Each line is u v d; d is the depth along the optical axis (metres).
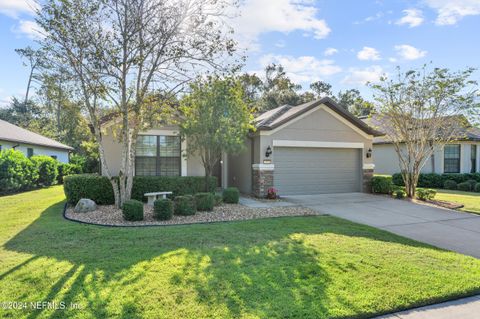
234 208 10.55
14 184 15.42
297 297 4.00
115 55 8.88
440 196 14.79
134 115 10.02
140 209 8.43
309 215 9.58
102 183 10.90
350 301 3.92
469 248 6.46
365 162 15.13
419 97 13.07
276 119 14.04
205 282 4.38
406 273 4.82
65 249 5.80
